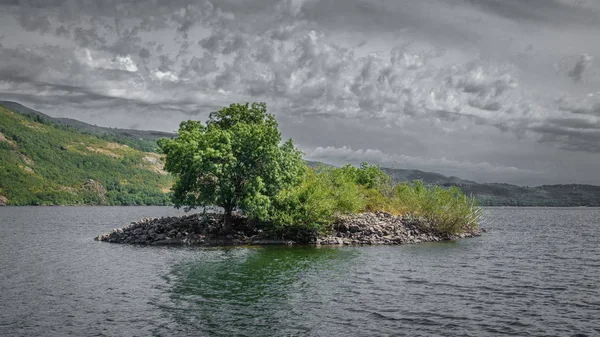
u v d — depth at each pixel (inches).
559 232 3289.9
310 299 1015.6
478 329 810.2
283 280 1227.2
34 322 834.2
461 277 1294.3
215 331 786.8
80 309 922.7
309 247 1958.7
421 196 2568.9
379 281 1221.7
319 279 1243.2
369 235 2208.4
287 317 872.9
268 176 2150.6
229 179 2130.9
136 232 2253.9
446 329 807.7
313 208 2062.0
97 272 1343.5
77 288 1123.3
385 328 810.2
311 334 774.5
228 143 2100.1
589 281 1256.2
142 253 1765.5
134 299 1007.6
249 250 1850.4
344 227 2266.2
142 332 778.8
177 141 2206.0
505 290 1128.8
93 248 1956.2
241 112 2516.0
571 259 1717.5
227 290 1103.6
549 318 882.8
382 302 992.2
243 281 1211.2
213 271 1358.3
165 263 1510.8
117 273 1326.3
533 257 1758.1
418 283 1202.6
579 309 951.0
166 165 2199.8
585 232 3321.9
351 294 1066.1
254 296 1040.8
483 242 2341.3
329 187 2346.2
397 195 2970.0
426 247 2022.6
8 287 1133.7
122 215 6299.2
